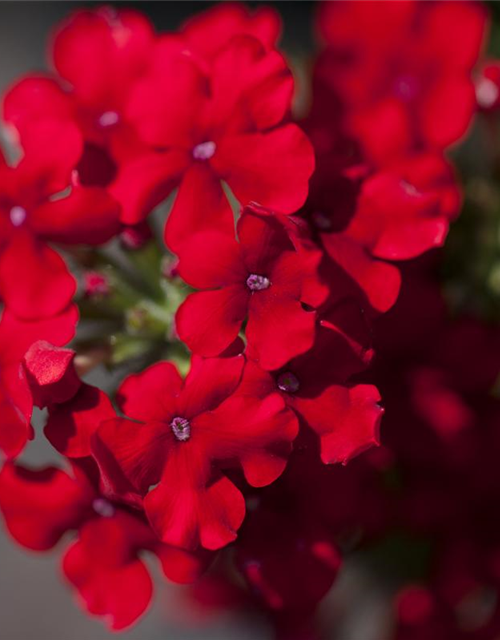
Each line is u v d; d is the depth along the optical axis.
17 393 0.18
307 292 0.18
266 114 0.19
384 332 0.21
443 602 0.23
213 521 0.18
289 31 0.37
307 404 0.18
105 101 0.21
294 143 0.18
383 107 0.21
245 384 0.18
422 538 0.23
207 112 0.19
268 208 0.18
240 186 0.19
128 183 0.19
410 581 0.24
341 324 0.18
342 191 0.19
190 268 0.18
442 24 0.22
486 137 0.24
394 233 0.19
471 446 0.22
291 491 0.20
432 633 0.23
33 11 0.39
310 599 0.20
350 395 0.18
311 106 0.22
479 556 0.23
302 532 0.20
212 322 0.18
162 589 0.33
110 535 0.20
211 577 0.26
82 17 0.21
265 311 0.18
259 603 0.26
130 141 0.19
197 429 0.18
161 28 0.38
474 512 0.23
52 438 0.18
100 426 0.18
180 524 0.18
